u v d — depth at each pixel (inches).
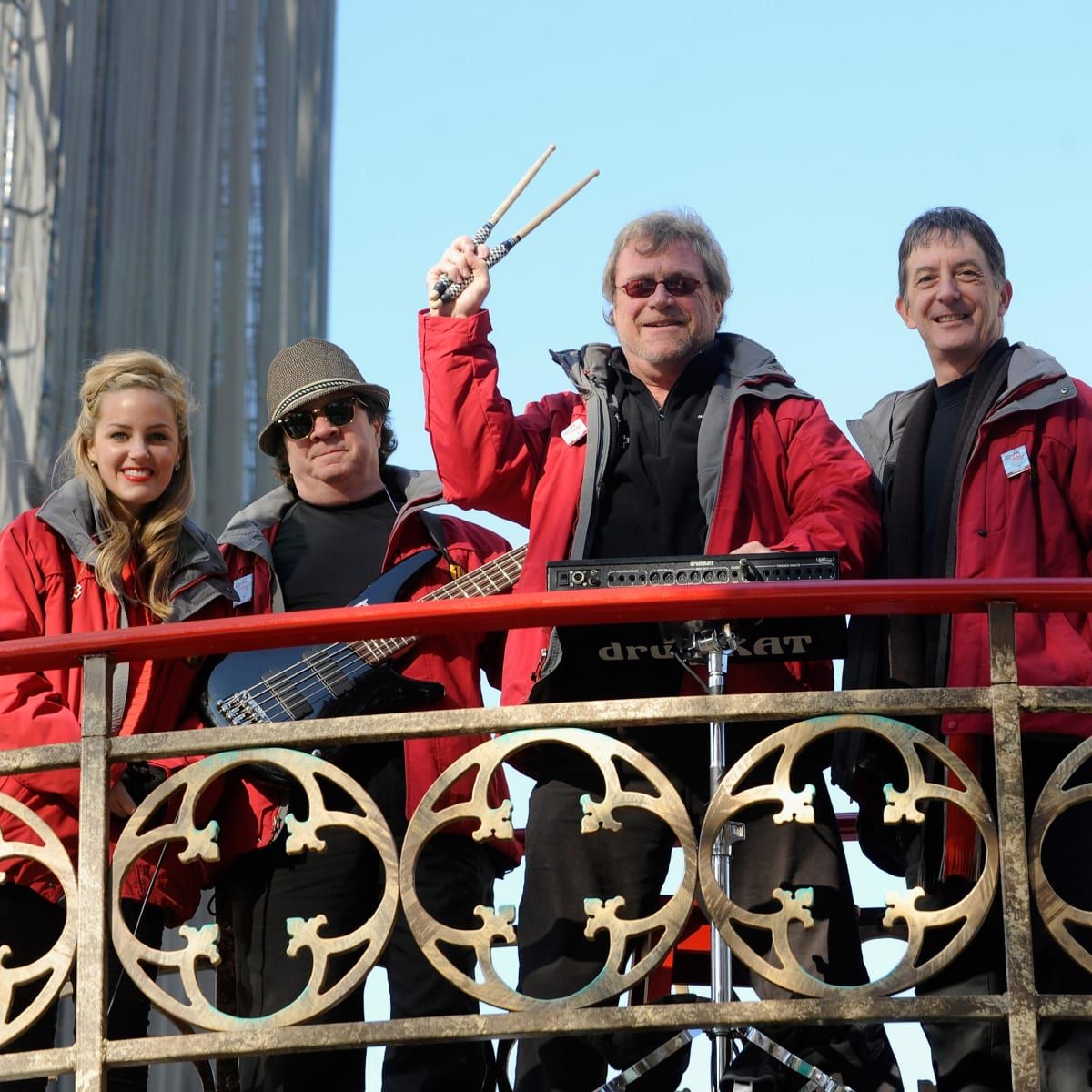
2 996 185.6
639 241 228.4
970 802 182.9
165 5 522.0
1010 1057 186.2
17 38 474.6
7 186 466.9
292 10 583.2
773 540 220.8
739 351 229.6
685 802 209.2
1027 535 213.2
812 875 203.5
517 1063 205.3
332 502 243.6
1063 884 200.2
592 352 230.5
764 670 212.1
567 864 207.0
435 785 185.0
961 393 227.9
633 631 200.5
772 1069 193.3
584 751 184.4
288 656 223.5
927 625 217.5
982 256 228.1
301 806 218.1
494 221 231.8
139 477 222.7
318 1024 200.4
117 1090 211.3
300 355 245.4
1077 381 219.8
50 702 206.5
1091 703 183.9
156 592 221.6
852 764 211.3
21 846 189.0
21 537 221.6
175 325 510.0
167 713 220.2
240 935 215.8
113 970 212.4
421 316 229.8
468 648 231.3
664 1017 178.2
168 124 514.9
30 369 455.2
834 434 224.7
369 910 216.4
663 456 222.7
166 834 187.3
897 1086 199.6
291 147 577.9
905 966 179.9
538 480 228.5
